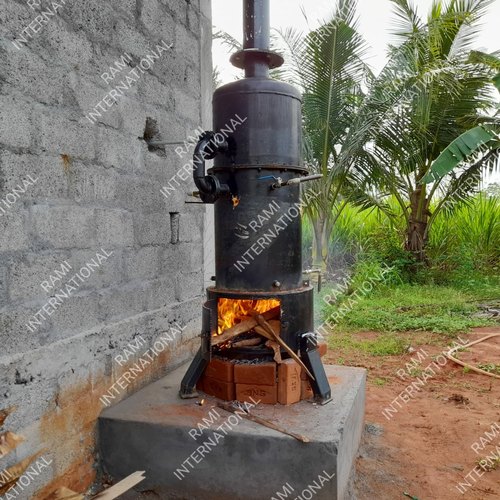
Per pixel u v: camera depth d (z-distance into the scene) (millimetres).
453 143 8672
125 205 3188
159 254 3605
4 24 2256
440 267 11766
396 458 3436
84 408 2787
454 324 7289
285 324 2945
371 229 13039
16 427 2316
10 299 2299
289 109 2943
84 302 2809
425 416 4180
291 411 2900
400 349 6207
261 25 3018
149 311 3479
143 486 2848
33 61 2420
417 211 11578
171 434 2770
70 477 2676
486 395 4691
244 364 3025
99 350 2926
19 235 2348
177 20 3826
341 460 2650
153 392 3270
